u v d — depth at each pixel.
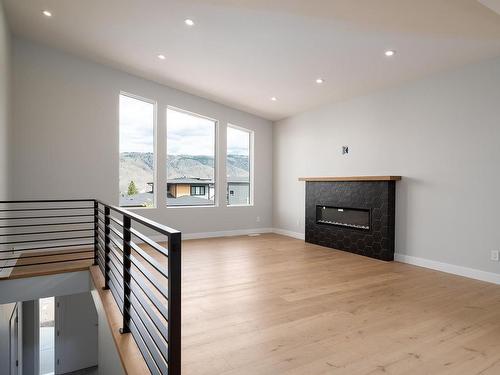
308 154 6.52
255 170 7.33
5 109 4.14
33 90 4.92
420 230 4.48
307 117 6.56
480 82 3.86
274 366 1.98
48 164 5.04
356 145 5.48
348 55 4.03
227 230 6.97
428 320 2.68
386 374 1.90
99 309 3.12
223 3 3.29
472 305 3.02
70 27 4.30
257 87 5.59
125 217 2.25
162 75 5.64
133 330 2.15
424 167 4.45
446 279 3.85
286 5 3.15
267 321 2.63
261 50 4.21
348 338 2.35
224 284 3.60
